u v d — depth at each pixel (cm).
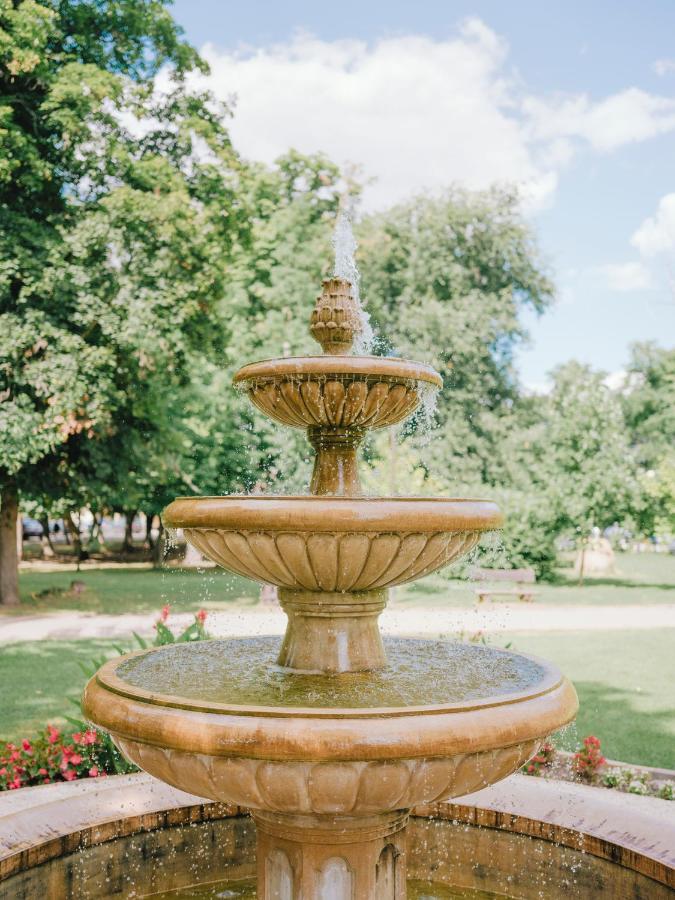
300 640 323
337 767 243
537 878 377
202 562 2812
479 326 2331
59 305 1468
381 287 2419
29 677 993
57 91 1443
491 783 271
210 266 1605
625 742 730
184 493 2512
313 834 283
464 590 1931
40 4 1547
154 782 425
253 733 242
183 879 394
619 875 347
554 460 2091
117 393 1534
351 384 333
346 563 291
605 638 1298
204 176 1744
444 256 2461
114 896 373
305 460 1994
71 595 1870
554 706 274
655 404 3888
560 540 2303
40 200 1569
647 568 2902
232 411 2266
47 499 1723
